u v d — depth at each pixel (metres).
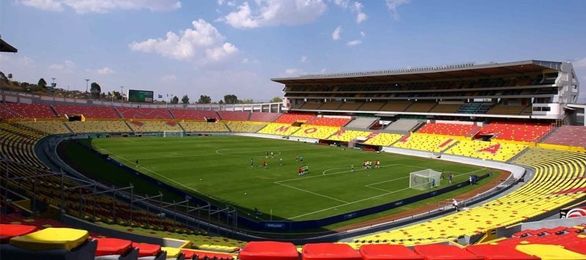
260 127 140.75
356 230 37.72
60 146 83.38
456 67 94.88
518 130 89.56
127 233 23.50
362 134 113.50
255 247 8.15
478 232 25.91
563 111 84.44
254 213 43.06
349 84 130.50
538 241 17.48
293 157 83.50
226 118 146.12
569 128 81.12
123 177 57.00
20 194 27.39
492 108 97.19
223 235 34.81
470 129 97.94
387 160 83.62
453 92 105.12
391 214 43.97
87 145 88.56
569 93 84.94
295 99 150.50
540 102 88.19
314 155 87.81
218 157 80.12
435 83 108.44
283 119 142.00
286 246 8.23
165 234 26.84
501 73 91.94
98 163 66.62
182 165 69.44
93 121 116.62
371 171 69.50
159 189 51.41
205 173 63.31
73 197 32.78
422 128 106.12
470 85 100.56
